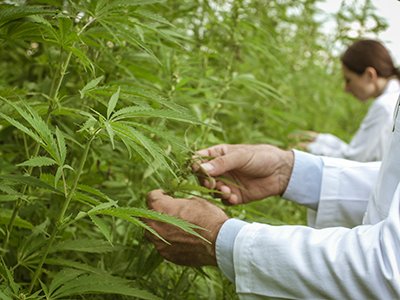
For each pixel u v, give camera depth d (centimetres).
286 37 325
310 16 314
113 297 109
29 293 71
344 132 390
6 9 69
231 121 225
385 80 280
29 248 86
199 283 137
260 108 219
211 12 175
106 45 119
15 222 85
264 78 237
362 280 75
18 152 120
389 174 89
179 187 103
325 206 132
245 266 87
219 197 129
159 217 62
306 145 295
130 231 133
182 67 140
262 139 217
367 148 275
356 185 130
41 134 59
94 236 129
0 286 71
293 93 330
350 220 132
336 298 78
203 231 95
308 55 330
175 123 174
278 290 84
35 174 124
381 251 76
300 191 136
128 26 118
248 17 167
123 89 73
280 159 133
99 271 84
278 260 83
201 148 142
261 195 137
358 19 297
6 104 88
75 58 111
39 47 144
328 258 79
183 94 127
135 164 132
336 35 321
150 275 113
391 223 76
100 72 125
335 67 370
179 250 99
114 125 60
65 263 82
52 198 127
